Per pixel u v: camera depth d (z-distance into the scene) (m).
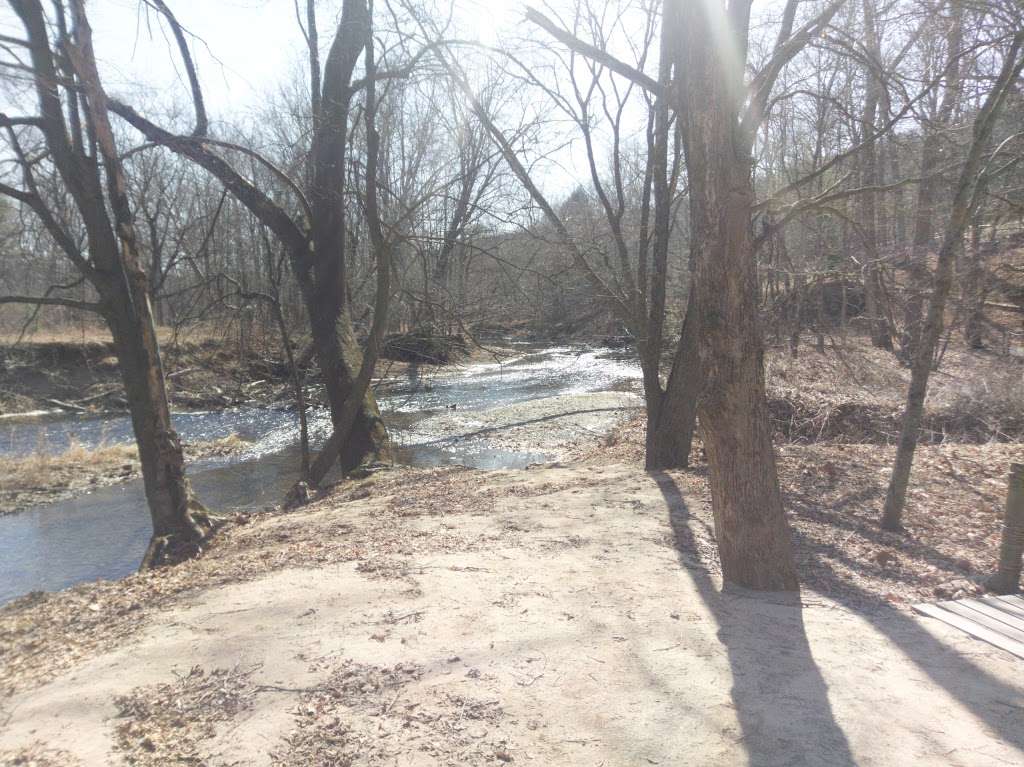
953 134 8.44
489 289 15.74
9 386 22.08
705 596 5.07
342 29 12.46
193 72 10.62
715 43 4.68
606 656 4.17
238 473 14.75
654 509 7.30
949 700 3.73
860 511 7.27
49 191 10.22
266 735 3.42
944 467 8.94
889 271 11.65
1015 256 16.55
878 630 4.57
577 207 14.66
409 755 3.25
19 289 17.91
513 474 10.14
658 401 10.18
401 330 17.39
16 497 13.00
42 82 7.94
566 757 3.24
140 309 8.38
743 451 5.08
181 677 4.02
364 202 11.70
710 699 3.71
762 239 7.86
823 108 11.77
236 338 15.70
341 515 8.18
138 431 8.82
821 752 3.28
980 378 13.89
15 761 3.30
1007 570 5.25
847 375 15.69
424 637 4.40
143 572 7.21
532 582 5.35
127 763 3.27
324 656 4.17
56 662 4.50
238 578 5.79
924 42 8.27
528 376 27.33
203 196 17.62
